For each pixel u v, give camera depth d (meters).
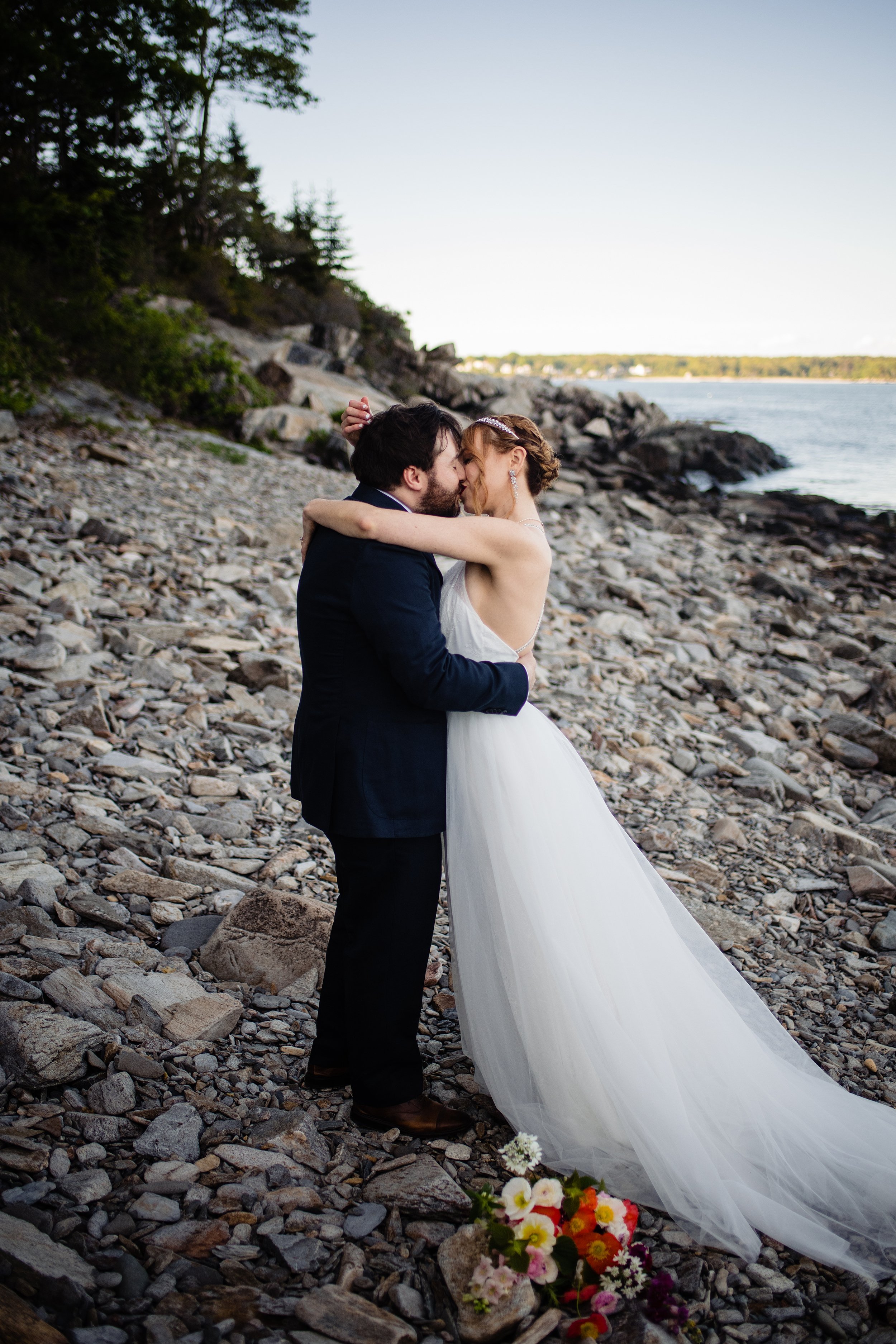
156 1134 2.22
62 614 6.22
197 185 31.66
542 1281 1.85
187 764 4.70
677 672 8.04
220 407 17.50
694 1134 2.24
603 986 2.32
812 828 5.06
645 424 39.31
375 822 2.19
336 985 2.53
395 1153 2.34
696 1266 2.08
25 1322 1.62
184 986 2.85
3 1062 2.37
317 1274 1.91
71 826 3.72
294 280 37.16
